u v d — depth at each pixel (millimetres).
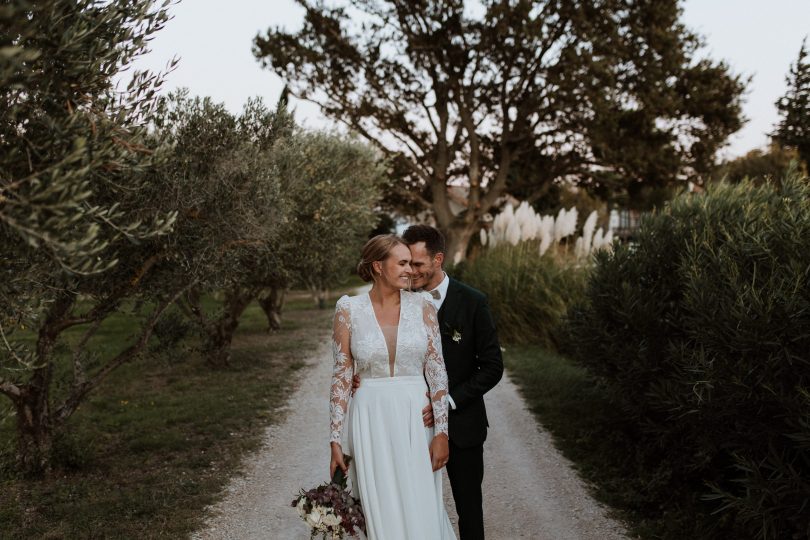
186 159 4418
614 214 28891
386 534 2584
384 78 21484
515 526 3951
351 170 9891
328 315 16844
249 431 6141
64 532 3750
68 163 1984
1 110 2053
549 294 10125
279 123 5270
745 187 4844
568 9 19250
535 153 23609
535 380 7938
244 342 11953
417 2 19938
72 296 4023
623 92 20641
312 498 2564
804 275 3070
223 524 3957
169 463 5137
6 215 1724
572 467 4969
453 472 2971
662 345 4430
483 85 21609
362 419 2689
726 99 20688
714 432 3582
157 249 4422
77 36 2057
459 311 3053
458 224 22250
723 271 3580
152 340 6719
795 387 2990
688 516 3783
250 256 6812
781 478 2953
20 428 4688
